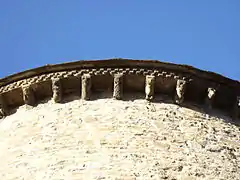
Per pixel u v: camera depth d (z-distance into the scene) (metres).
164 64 23.91
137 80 23.75
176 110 23.27
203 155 21.41
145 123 22.11
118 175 19.66
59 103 23.66
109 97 23.52
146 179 19.67
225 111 24.55
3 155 21.72
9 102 24.61
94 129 21.75
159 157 20.69
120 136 21.36
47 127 22.34
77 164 20.22
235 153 22.27
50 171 20.14
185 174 20.28
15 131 22.80
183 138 21.89
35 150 21.31
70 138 21.50
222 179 20.59
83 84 23.58
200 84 24.11
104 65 23.84
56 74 23.95
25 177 20.19
